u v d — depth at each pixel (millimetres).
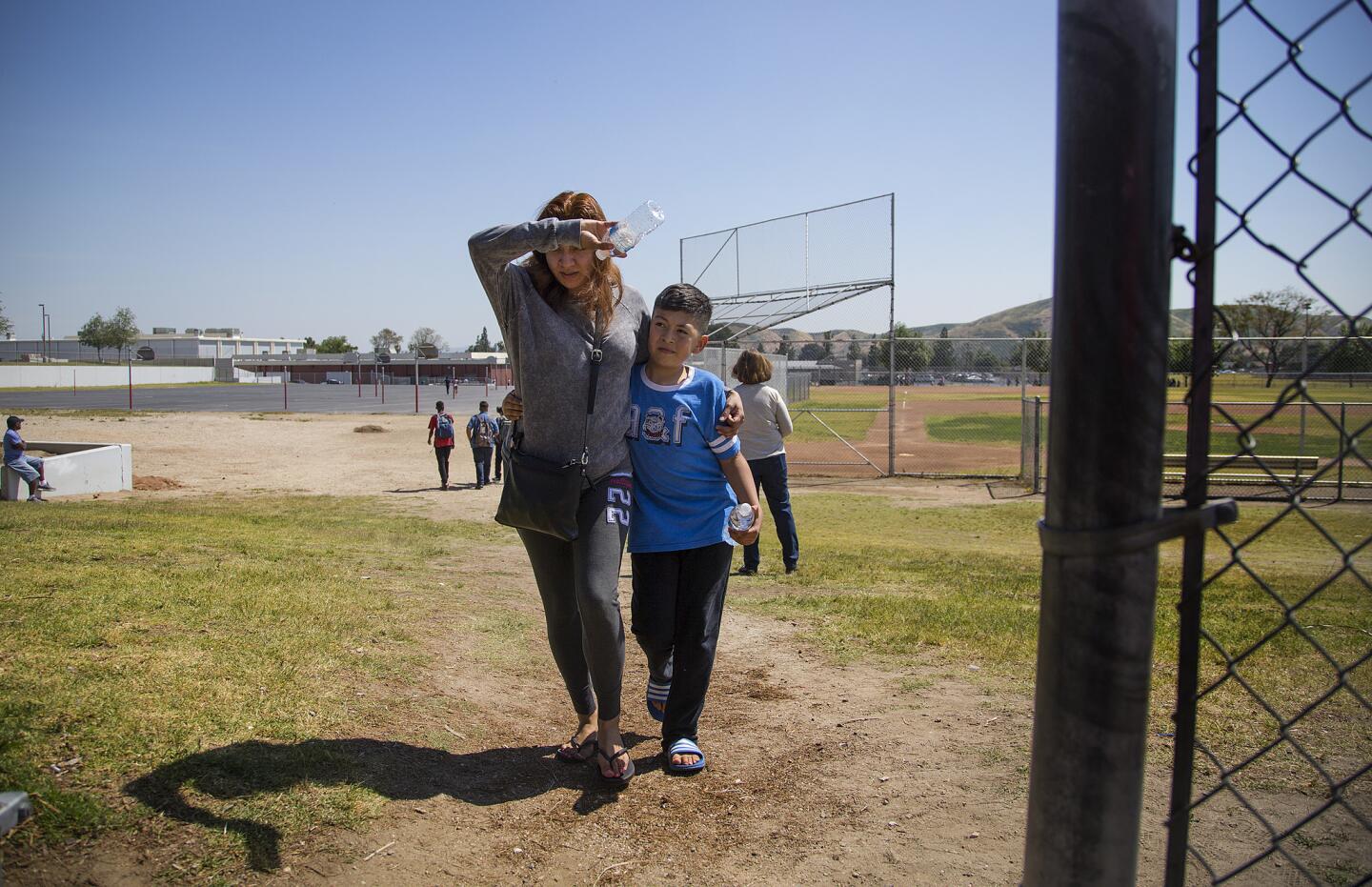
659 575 3062
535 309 2715
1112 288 1210
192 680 3068
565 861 2439
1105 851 1276
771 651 4496
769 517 11406
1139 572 1238
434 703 3342
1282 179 1263
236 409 40375
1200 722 3312
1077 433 1245
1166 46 1200
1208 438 1326
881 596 5797
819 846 2557
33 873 2029
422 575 5859
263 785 2492
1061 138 1244
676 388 3037
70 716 2660
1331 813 2635
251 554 5867
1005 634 4633
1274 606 5172
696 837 2611
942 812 2730
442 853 2379
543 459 2754
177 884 2072
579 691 3107
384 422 31641
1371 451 12102
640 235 2867
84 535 6098
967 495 13609
